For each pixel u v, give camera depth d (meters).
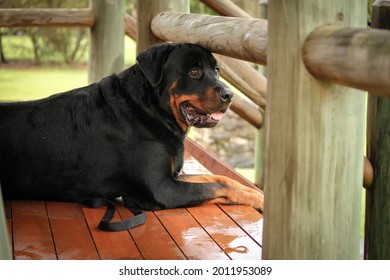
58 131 4.46
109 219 4.15
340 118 2.77
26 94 12.82
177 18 5.13
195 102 4.32
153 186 4.39
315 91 2.74
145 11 5.89
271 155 2.95
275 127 2.90
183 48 4.34
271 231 2.99
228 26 3.98
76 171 4.45
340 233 2.85
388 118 3.70
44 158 4.43
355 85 2.46
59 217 4.28
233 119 12.45
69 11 7.39
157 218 4.30
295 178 2.82
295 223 2.85
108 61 7.54
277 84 2.87
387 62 2.25
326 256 2.85
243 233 4.06
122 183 4.49
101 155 4.44
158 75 4.29
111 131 4.44
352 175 2.83
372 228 3.88
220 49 4.06
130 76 4.54
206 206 4.56
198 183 4.54
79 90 4.64
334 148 2.78
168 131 4.48
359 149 2.83
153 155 4.41
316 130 2.76
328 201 2.81
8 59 16.27
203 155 6.03
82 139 4.45
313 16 2.71
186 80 4.32
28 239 3.90
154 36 5.93
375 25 3.68
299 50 2.73
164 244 3.87
